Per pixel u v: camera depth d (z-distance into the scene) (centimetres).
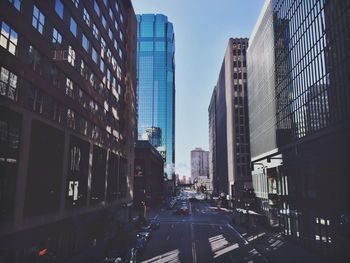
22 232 2205
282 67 4919
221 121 13900
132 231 4628
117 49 5253
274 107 5281
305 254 3294
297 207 3975
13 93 2164
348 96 2912
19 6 2234
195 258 3016
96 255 3172
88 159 3681
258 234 4638
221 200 10881
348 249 2758
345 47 3000
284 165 4566
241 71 10962
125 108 5869
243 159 10325
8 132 2061
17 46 2205
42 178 2520
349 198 2806
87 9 3700
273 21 5447
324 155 3303
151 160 10356
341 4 3094
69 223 3069
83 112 3528
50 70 2733
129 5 5991
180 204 12062
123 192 5594
